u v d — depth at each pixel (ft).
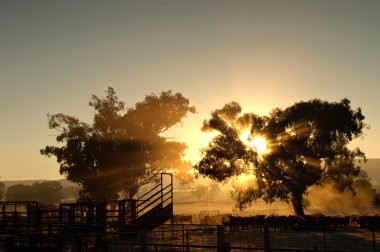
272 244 77.46
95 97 184.03
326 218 128.26
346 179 177.68
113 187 177.06
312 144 163.12
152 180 189.06
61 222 70.90
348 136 163.43
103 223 75.36
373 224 119.34
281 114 168.04
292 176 163.22
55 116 180.86
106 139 179.11
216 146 175.01
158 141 182.29
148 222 84.43
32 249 41.32
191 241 80.79
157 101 183.42
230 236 93.86
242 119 171.32
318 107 162.40
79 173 176.86
